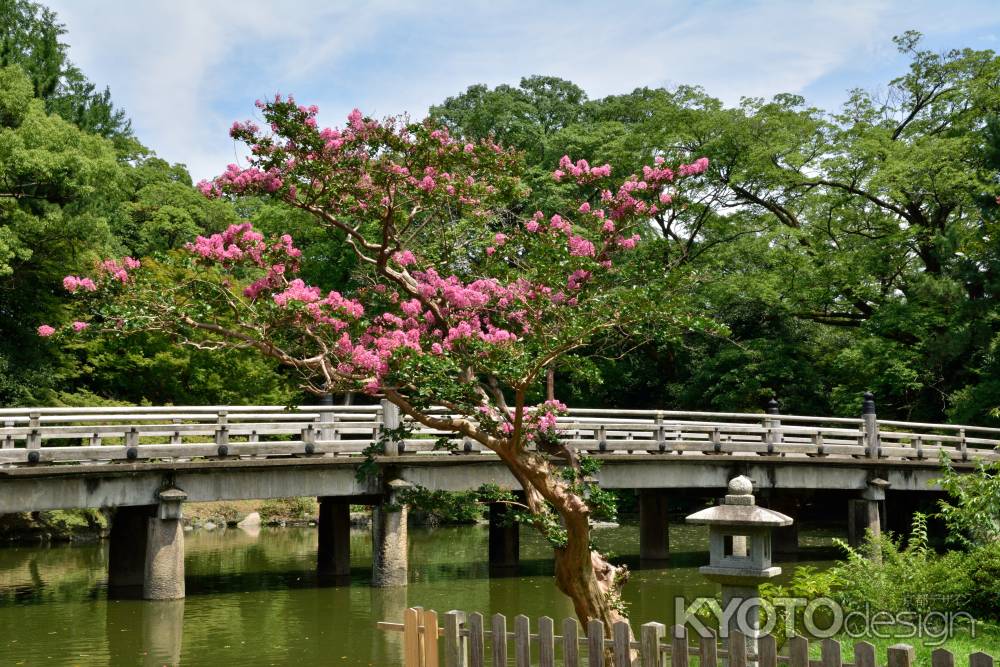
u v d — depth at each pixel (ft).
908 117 117.39
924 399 107.34
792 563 75.92
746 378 113.80
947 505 40.98
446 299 38.86
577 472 37.37
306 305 35.60
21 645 47.57
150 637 49.29
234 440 99.91
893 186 105.29
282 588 64.49
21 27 111.55
